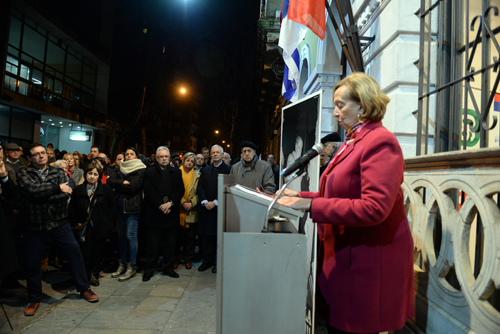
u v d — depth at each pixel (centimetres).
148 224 471
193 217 539
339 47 502
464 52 240
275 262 130
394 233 143
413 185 218
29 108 1797
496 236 134
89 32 2292
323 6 357
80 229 422
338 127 511
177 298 400
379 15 354
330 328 157
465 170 157
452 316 165
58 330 313
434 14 301
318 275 160
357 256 142
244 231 141
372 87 144
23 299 392
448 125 240
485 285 140
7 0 1574
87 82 2455
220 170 525
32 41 1830
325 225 158
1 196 331
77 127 2419
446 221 175
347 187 142
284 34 450
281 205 135
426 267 195
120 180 484
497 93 234
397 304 140
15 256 331
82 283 383
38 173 356
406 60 305
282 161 332
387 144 134
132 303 383
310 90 620
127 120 2755
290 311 130
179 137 6750
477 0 263
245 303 130
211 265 552
